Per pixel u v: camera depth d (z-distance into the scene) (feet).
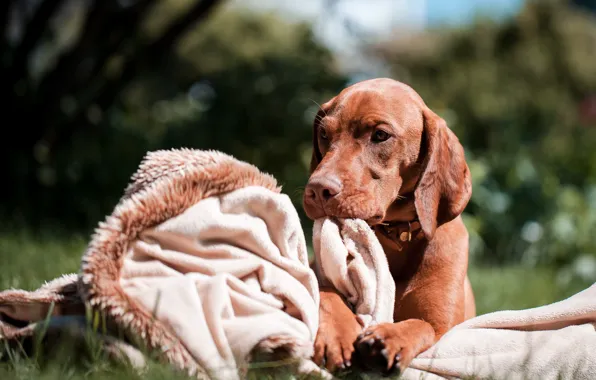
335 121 11.64
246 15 68.49
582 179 36.83
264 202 9.07
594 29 76.28
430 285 11.34
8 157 34.37
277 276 8.91
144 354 8.00
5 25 35.27
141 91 54.65
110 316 8.13
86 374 7.76
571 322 9.80
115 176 35.50
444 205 11.72
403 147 11.53
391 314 9.67
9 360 8.29
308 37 39.93
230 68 38.42
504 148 37.14
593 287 10.18
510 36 71.00
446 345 9.25
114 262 8.37
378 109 11.48
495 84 64.23
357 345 8.76
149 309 8.16
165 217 8.71
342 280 9.84
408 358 8.83
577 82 69.51
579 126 57.36
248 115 36.60
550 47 70.08
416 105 11.87
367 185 11.05
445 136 11.79
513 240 32.37
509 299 19.44
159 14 62.39
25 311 8.91
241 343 8.14
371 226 11.35
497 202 32.63
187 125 38.34
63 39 57.21
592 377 8.95
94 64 36.58
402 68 70.64
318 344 8.83
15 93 35.19
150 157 9.12
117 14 35.68
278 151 36.32
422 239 11.66
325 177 10.75
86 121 36.70
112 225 8.45
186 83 55.77
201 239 8.77
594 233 31.32
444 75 68.28
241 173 9.14
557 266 31.17
